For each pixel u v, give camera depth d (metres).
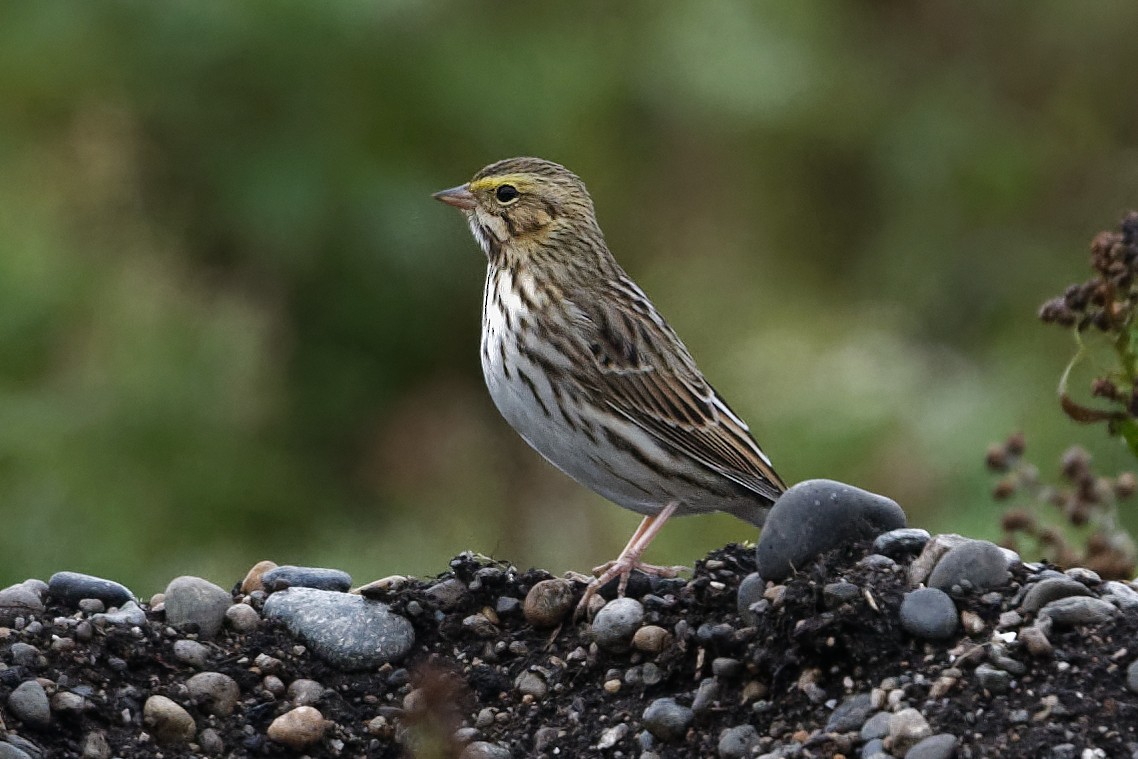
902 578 7.65
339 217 16.02
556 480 15.64
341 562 13.99
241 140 16.08
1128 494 8.72
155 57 15.85
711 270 17.67
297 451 15.69
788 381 15.16
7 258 14.64
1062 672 7.16
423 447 15.94
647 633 7.89
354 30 15.85
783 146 18.48
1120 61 18.86
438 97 16.44
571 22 17.42
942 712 7.07
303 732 7.68
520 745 7.70
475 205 9.69
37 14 15.80
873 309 17.48
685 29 17.50
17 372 14.39
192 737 7.64
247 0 15.74
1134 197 18.19
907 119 18.53
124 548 13.73
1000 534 12.98
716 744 7.39
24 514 13.70
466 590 8.51
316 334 16.19
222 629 8.23
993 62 19.03
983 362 16.31
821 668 7.43
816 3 18.30
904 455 14.27
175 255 15.88
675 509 9.44
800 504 7.89
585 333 9.27
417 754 6.98
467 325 16.38
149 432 14.32
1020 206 18.30
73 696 7.56
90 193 15.82
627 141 18.03
